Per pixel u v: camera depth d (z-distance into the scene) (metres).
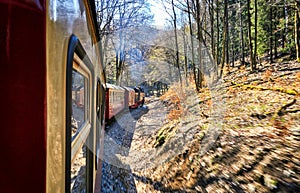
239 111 7.64
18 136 0.71
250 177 3.77
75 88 1.40
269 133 5.13
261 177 3.61
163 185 4.99
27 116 0.72
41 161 0.74
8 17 0.70
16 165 0.72
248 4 18.70
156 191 4.84
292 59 18.44
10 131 0.71
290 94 7.96
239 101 9.18
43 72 0.74
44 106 0.74
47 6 0.77
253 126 5.91
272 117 6.15
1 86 0.70
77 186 1.63
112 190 4.62
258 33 23.67
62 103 0.86
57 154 0.84
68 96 0.92
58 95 0.83
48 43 0.76
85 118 2.09
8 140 0.71
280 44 25.42
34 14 0.72
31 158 0.73
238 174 4.00
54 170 0.82
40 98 0.73
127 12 17.83
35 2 0.73
